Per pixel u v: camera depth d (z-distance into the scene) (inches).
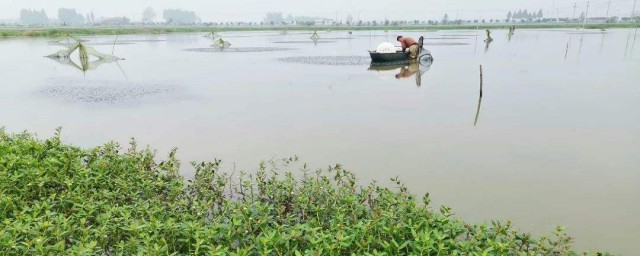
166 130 568.7
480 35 3912.4
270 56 1824.6
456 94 826.8
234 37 4252.0
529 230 291.0
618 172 395.9
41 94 872.3
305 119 623.5
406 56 1416.1
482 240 221.6
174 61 1606.8
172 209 261.3
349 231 229.0
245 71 1250.0
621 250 266.4
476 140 505.7
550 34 3708.2
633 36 3048.7
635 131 537.6
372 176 390.9
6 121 631.8
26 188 282.5
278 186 309.3
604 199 337.7
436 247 211.6
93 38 3636.8
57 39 3171.8
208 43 3026.6
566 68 1219.9
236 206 256.5
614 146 476.1
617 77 1029.2
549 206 326.3
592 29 4827.8
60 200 265.0
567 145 481.7
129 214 237.0
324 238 210.8
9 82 1051.9
